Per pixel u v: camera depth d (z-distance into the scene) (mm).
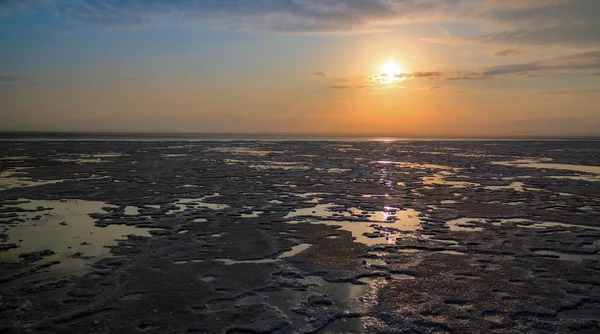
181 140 55344
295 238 7309
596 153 32000
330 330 4109
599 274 5613
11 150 28453
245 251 6559
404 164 21469
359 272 5660
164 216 8836
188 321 4273
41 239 7078
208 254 6398
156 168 18109
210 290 5051
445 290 5066
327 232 7695
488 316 4402
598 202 10758
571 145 48594
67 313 4406
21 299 4738
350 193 12016
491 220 8750
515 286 5195
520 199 11164
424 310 4535
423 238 7324
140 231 7680
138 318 4324
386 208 9906
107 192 11734
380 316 4398
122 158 23344
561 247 6816
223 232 7656
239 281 5340
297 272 5664
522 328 4156
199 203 10352
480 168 19562
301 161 22781
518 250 6656
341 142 55656
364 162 22453
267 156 26469
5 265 5801
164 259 6133
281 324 4223
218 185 13281
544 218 8898
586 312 4523
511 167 20188
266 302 4738
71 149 30609
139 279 5355
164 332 4055
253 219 8680
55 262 5930
